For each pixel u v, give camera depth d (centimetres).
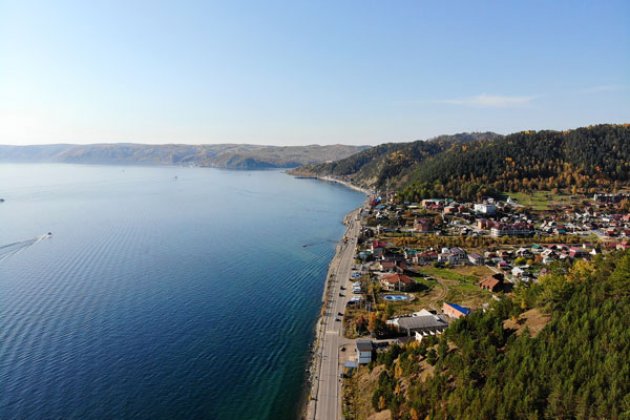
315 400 7394
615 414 4644
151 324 10519
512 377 5684
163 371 8438
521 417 5103
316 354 9050
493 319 7438
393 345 8238
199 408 7394
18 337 9556
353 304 11844
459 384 6119
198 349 9356
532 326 6988
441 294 12525
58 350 9050
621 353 5331
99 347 9262
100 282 13550
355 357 8800
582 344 5734
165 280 13950
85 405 7300
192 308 11631
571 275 9619
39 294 12294
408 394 6581
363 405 7056
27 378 7975
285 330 10444
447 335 7538
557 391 5109
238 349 9425
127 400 7494
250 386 8069
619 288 6869
